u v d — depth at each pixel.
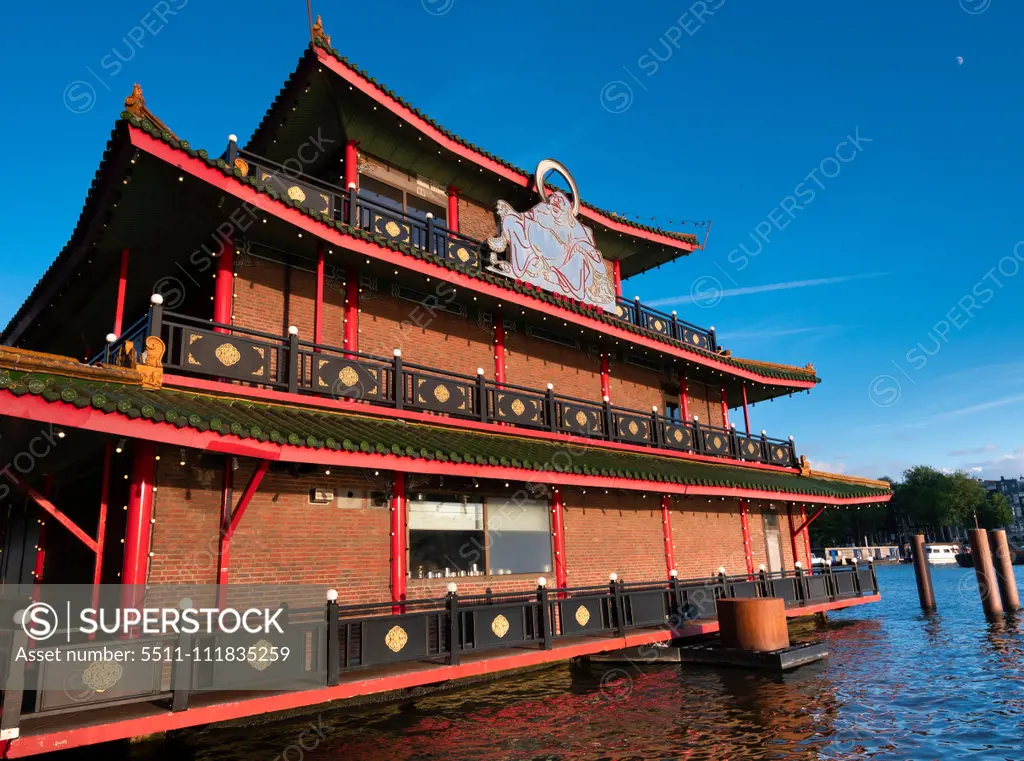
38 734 7.31
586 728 10.50
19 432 9.89
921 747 9.57
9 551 15.39
